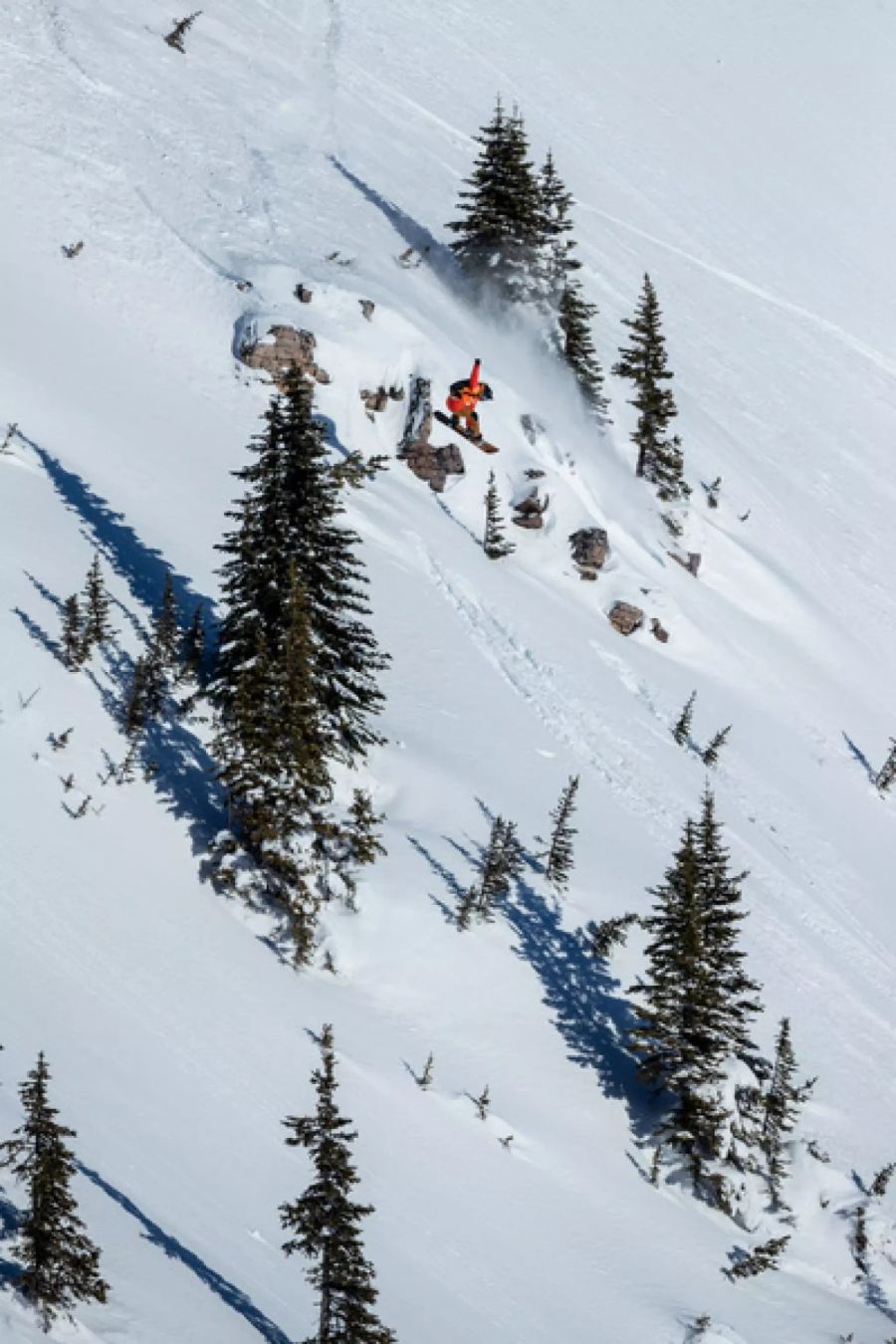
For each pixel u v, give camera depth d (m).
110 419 115.00
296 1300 48.25
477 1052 72.75
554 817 96.62
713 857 78.50
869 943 111.75
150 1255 44.75
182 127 171.38
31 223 137.88
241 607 80.12
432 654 110.62
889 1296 74.56
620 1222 67.38
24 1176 41.94
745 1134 76.50
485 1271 58.09
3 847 64.94
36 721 74.00
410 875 81.00
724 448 193.25
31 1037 53.50
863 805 136.25
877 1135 87.12
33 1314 38.22
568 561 139.50
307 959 72.00
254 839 72.88
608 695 122.25
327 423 133.25
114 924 64.88
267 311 137.75
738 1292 67.31
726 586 160.25
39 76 161.75
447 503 136.62
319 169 185.12
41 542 91.06
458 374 146.12
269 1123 58.59
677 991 75.38
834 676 158.75
